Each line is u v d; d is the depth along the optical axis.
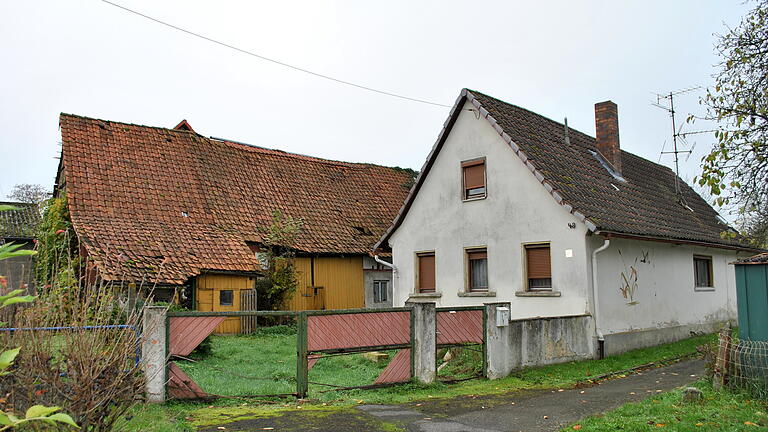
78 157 23.34
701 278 21.22
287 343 18.83
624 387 11.51
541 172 16.41
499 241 17.45
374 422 8.66
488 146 17.95
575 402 10.10
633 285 17.02
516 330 13.02
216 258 21.67
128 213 22.19
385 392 10.80
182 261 20.64
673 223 19.88
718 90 11.16
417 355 11.36
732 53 11.16
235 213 25.27
